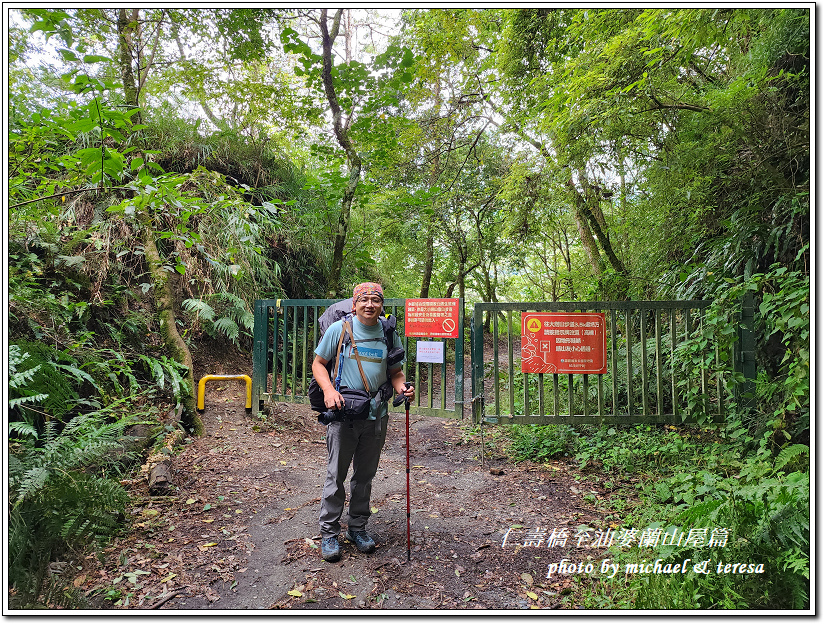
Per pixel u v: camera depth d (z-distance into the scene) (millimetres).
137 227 5691
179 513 3316
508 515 3455
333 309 3227
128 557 2746
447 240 12531
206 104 7797
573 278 10406
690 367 4578
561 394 6211
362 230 9867
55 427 3615
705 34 3527
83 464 3242
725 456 3959
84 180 3086
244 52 6434
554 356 4742
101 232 5691
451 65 8570
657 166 4914
